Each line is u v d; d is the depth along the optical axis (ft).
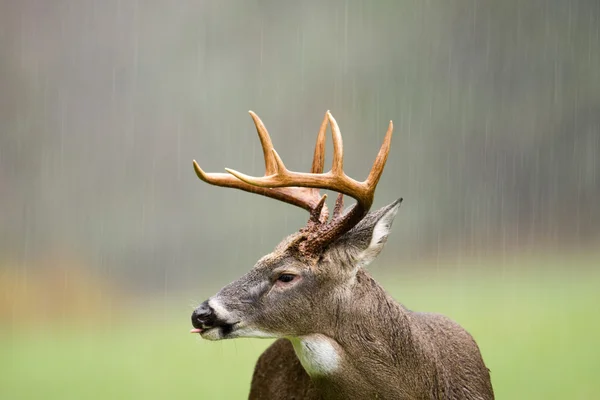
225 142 168.04
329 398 32.65
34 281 135.95
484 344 78.69
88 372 83.41
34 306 130.21
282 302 32.04
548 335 81.10
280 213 142.10
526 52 170.19
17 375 84.17
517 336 81.35
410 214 152.46
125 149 167.53
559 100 164.76
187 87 171.32
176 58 174.09
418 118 168.04
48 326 118.42
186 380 75.15
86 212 158.40
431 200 155.84
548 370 67.77
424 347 32.58
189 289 137.90
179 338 99.55
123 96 172.04
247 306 32.14
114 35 174.91
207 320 32.09
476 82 170.91
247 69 173.58
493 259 135.54
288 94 172.35
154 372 80.53
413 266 132.57
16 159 166.20
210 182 33.32
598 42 166.91
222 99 170.81
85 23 174.91
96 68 173.17
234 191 146.72
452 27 175.01
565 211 155.02
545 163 160.25
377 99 170.50
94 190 163.12
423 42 174.19
